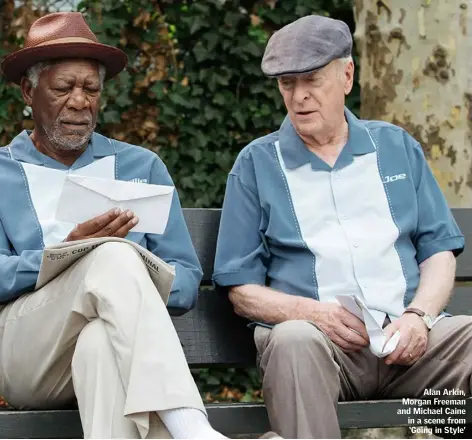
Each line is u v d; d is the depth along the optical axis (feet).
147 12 27.48
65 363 13.94
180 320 16.28
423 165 16.42
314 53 15.72
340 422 14.49
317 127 15.94
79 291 13.25
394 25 21.75
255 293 15.44
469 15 21.42
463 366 14.74
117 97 27.27
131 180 16.01
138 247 13.53
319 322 14.87
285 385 13.60
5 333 14.44
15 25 27.25
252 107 28.12
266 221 15.98
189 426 12.26
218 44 27.89
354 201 15.96
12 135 27.20
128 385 12.38
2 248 15.17
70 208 14.05
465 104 21.42
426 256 16.07
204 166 27.91
